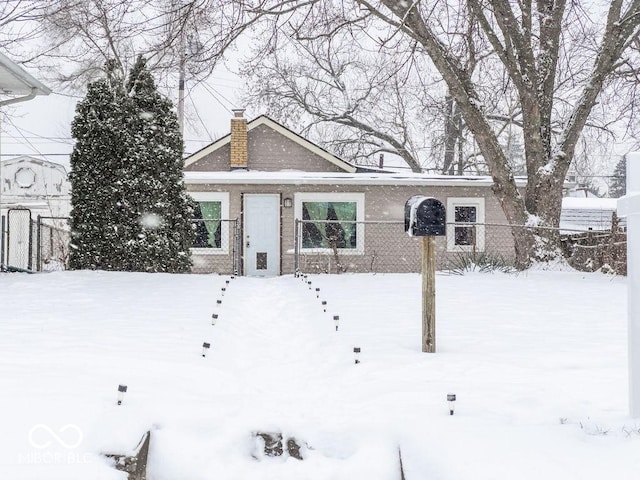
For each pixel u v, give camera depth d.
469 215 19.41
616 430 3.69
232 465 3.74
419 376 5.17
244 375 5.51
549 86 15.88
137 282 11.38
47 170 24.16
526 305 9.33
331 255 18.81
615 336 6.92
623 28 14.74
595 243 15.80
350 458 3.75
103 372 4.92
